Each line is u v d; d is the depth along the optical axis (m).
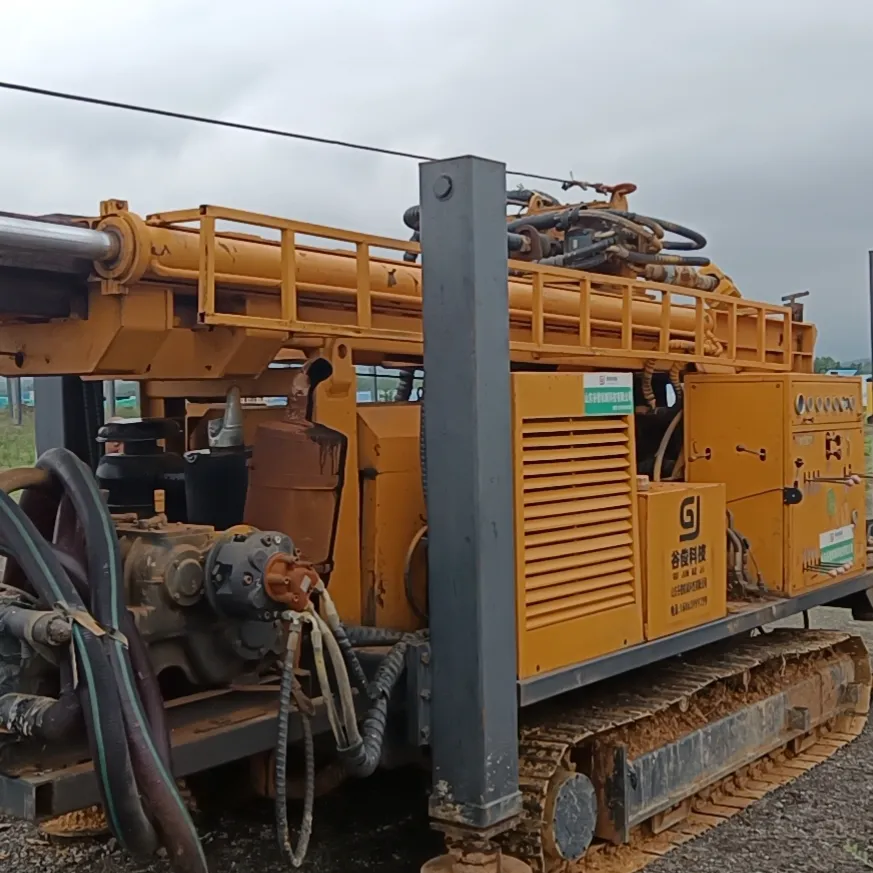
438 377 4.20
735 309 6.62
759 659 6.12
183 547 3.84
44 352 4.23
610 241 6.50
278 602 3.77
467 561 4.13
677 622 5.43
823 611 10.74
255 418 5.05
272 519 4.43
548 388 4.62
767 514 6.36
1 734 3.46
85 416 5.45
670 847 5.21
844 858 5.10
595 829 4.95
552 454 4.67
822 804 5.82
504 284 4.26
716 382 6.51
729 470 6.47
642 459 6.72
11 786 3.31
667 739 5.33
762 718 6.12
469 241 4.10
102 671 3.26
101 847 5.18
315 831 5.33
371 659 4.37
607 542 4.99
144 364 4.19
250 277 4.16
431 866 4.27
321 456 4.41
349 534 4.69
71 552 3.66
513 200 7.83
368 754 3.91
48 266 3.86
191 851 3.37
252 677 4.24
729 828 5.48
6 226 3.51
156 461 4.91
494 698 4.17
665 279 6.77
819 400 6.62
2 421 16.39
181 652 3.91
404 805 5.67
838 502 6.88
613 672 4.91
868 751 6.75
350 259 4.64
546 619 4.61
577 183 7.80
